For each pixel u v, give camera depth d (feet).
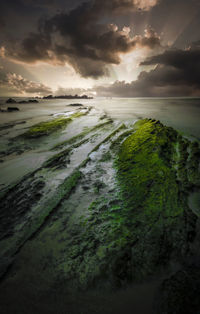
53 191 15.76
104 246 9.71
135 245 9.54
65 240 10.49
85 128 39.60
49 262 9.22
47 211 13.05
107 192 15.01
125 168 18.69
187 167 18.92
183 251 9.47
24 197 15.12
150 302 7.47
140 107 103.76
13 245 10.39
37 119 56.13
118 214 12.12
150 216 11.43
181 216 11.33
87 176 18.06
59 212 13.03
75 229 11.28
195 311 6.61
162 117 59.67
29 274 8.71
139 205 12.62
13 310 7.34
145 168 17.57
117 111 76.69
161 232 10.23
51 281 8.33
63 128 39.55
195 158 21.08
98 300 7.63
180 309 6.80
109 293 7.86
